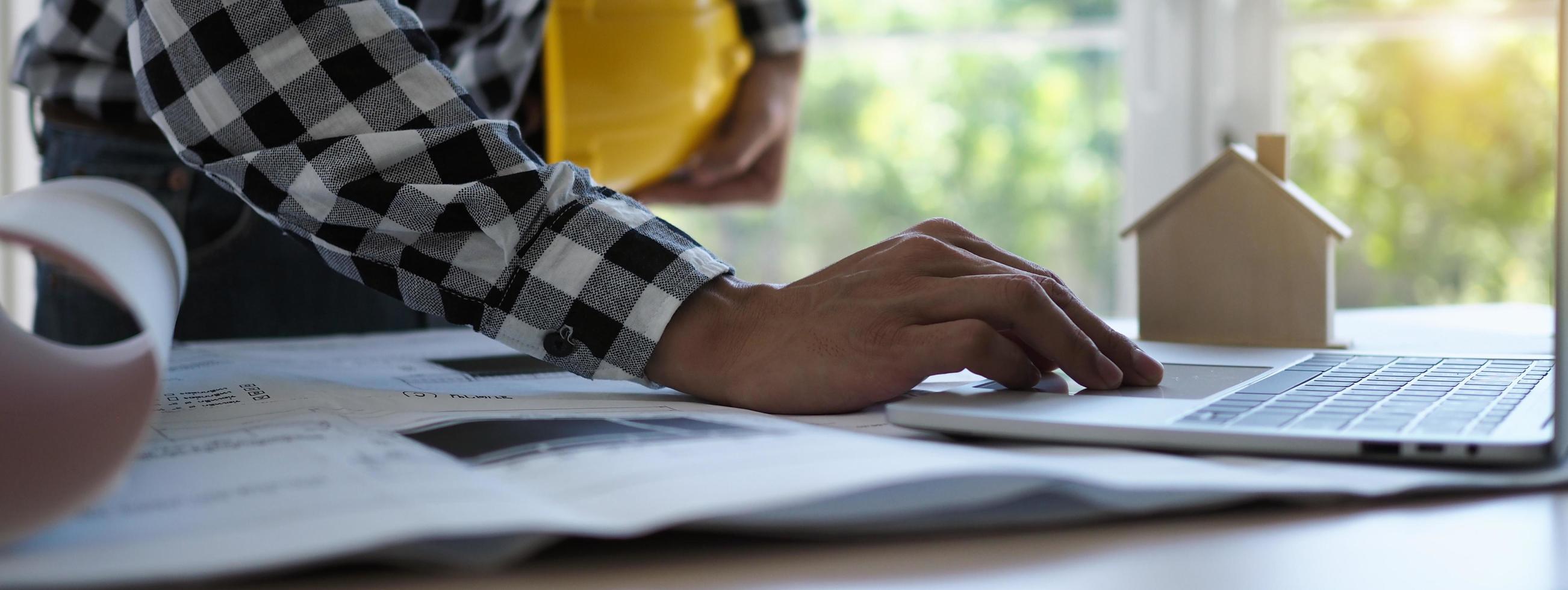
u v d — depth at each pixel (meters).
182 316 0.86
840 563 0.27
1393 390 0.46
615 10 0.88
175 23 0.52
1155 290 0.71
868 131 1.96
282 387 0.51
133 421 0.28
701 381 0.50
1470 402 0.42
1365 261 1.68
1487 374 0.51
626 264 0.52
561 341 0.52
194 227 0.85
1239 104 1.70
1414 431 0.36
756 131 1.06
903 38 1.91
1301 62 1.67
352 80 0.53
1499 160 1.60
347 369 0.61
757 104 1.06
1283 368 0.54
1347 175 1.67
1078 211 1.85
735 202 1.14
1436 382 0.48
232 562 0.23
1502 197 1.60
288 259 0.89
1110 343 0.48
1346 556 0.28
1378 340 0.72
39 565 0.24
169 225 0.50
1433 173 1.63
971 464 0.29
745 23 1.05
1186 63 1.72
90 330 0.83
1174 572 0.26
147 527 0.27
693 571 0.27
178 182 0.84
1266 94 1.69
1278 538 0.29
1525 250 1.60
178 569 0.23
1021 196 1.89
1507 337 0.73
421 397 0.49
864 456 0.32
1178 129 1.73
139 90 0.55
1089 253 1.85
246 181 0.53
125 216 0.42
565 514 0.27
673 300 0.51
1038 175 1.87
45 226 0.30
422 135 0.52
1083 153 1.83
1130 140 1.76
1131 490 0.30
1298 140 1.69
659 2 0.90
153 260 0.39
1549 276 1.59
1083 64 1.82
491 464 0.34
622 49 0.90
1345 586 0.25
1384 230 1.66
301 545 0.24
